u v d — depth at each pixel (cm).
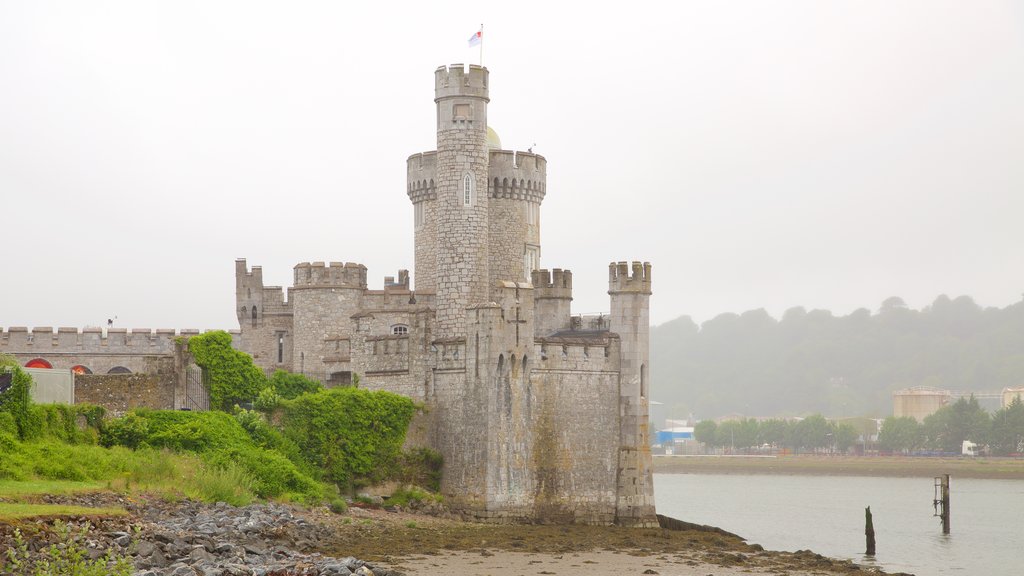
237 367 8406
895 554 9256
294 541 6250
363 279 10000
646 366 8769
